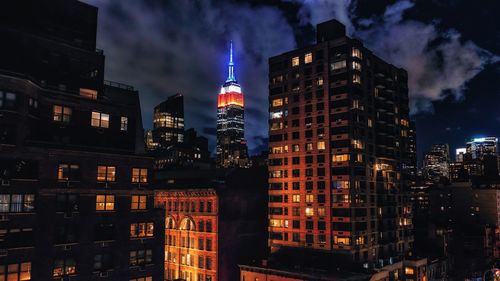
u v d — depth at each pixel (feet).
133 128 186.19
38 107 158.40
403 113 357.00
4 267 138.10
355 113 288.71
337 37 318.24
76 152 160.45
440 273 350.02
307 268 262.06
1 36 162.50
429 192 566.77
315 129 296.71
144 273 175.42
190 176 360.69
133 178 177.58
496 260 450.71
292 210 299.38
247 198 313.94
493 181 618.85
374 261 286.25
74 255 155.43
